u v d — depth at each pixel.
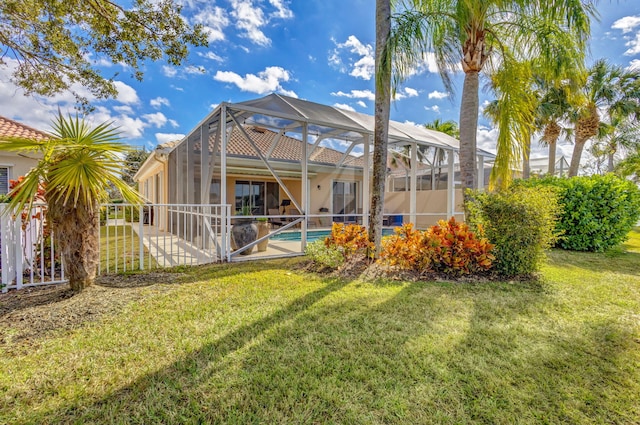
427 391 2.08
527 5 5.55
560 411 1.91
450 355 2.54
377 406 1.94
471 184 6.48
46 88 6.54
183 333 2.89
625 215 7.59
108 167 3.81
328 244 5.84
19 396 2.01
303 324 3.11
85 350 2.57
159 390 2.08
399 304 3.69
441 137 11.77
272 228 8.91
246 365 2.37
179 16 5.86
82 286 4.00
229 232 6.27
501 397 2.03
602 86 13.91
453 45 6.17
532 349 2.64
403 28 5.20
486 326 3.10
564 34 5.99
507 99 6.19
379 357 2.49
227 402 1.96
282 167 8.80
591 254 7.35
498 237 5.09
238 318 3.24
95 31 5.83
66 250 3.93
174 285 4.42
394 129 9.46
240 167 8.45
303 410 1.90
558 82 6.68
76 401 1.97
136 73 6.53
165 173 12.56
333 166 9.77
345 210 10.16
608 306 3.69
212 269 5.49
